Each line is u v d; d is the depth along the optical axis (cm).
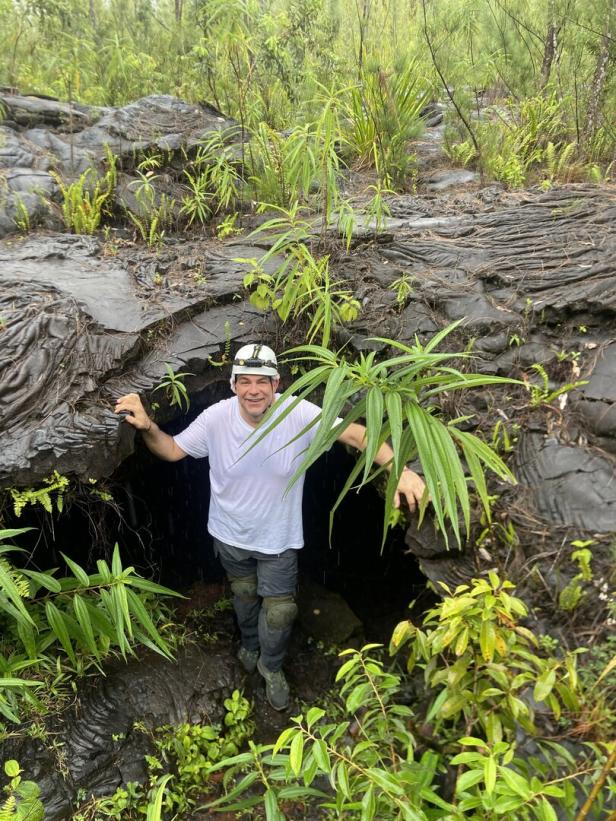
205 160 447
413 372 182
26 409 244
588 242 337
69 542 327
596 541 218
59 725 250
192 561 407
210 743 282
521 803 149
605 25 478
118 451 250
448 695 199
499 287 314
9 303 288
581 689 192
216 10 429
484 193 449
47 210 392
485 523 238
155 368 281
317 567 427
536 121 520
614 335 276
